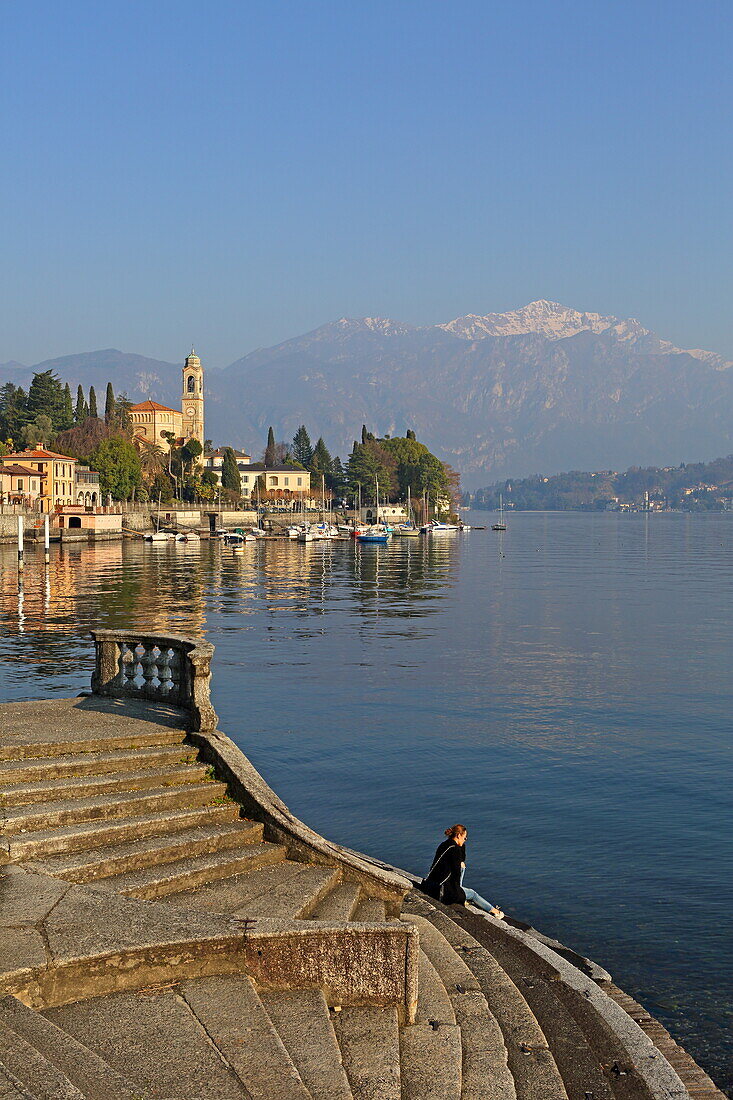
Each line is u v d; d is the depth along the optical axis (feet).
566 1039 37.93
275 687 152.25
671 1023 48.57
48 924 34.12
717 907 64.64
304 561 516.73
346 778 98.99
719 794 93.91
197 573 412.36
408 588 352.69
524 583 379.35
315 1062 30.37
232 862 44.55
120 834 44.27
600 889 68.03
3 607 271.08
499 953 47.09
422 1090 31.14
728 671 172.04
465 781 97.96
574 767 104.32
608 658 186.50
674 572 446.19
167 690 60.59
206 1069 28.22
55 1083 24.79
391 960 35.19
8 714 58.44
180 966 33.53
